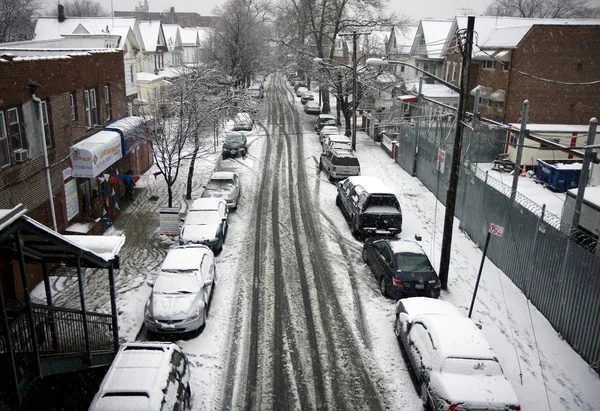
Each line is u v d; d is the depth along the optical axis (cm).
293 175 2948
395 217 1938
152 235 1970
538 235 1448
